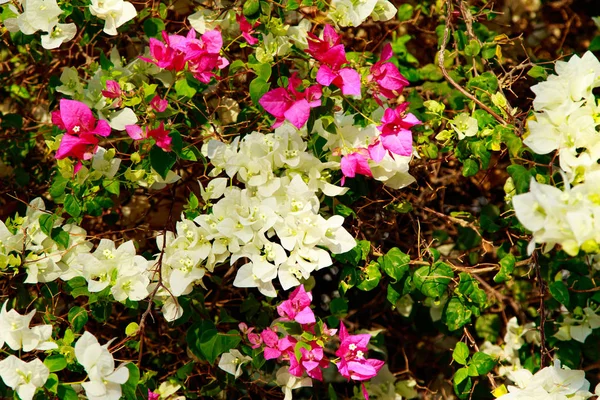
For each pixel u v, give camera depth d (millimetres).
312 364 1055
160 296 1109
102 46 1238
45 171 1241
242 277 1064
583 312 1173
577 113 1027
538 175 1054
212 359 1100
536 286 1204
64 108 1056
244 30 1117
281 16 1131
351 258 1110
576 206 950
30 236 1119
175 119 1146
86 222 1245
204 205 1132
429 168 1250
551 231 944
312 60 1149
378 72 1110
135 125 1087
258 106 1124
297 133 1089
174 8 1234
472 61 1209
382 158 1077
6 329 1040
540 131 1028
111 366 1032
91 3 1109
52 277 1112
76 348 1030
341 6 1127
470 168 1130
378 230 1208
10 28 1111
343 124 1104
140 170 1105
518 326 1238
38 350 1083
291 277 1064
